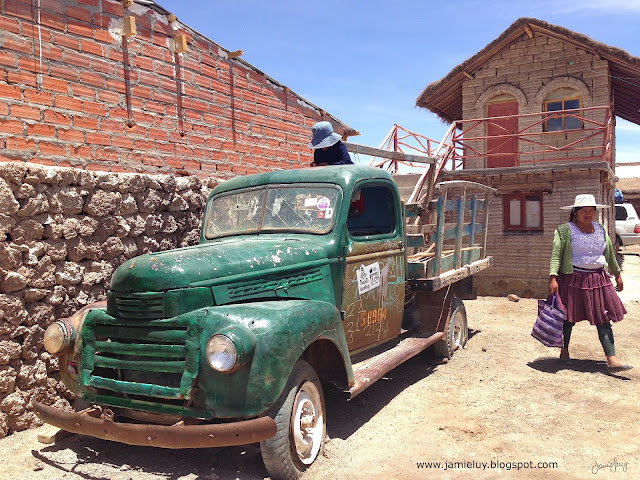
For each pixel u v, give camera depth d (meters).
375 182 5.16
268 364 3.39
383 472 3.78
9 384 4.55
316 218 4.73
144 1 6.42
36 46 5.34
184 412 3.47
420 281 5.88
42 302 4.84
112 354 3.85
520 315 10.12
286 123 8.91
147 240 5.92
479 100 14.54
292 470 3.61
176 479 3.71
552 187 12.17
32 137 5.27
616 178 16.14
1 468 3.92
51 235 4.90
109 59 6.07
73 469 3.90
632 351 7.01
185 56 7.06
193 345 3.45
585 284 6.11
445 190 6.14
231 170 7.79
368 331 5.03
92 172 5.30
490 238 12.85
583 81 13.42
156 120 6.64
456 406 5.11
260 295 3.96
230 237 4.99
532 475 3.71
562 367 6.36
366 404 5.22
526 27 13.48
